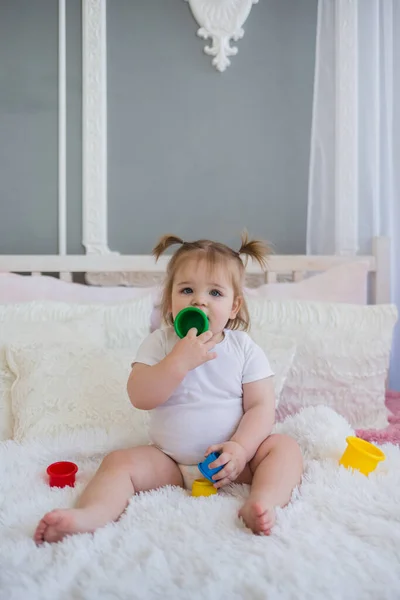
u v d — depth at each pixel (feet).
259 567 2.43
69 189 7.03
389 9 6.62
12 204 7.00
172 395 3.78
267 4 7.08
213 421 3.69
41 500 3.20
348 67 6.88
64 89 6.97
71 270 6.60
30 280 6.06
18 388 4.58
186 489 3.65
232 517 2.97
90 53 6.95
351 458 3.57
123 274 6.84
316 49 6.97
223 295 3.90
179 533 2.74
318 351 5.21
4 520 2.94
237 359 3.92
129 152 7.09
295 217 7.19
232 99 7.14
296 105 7.14
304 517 2.96
